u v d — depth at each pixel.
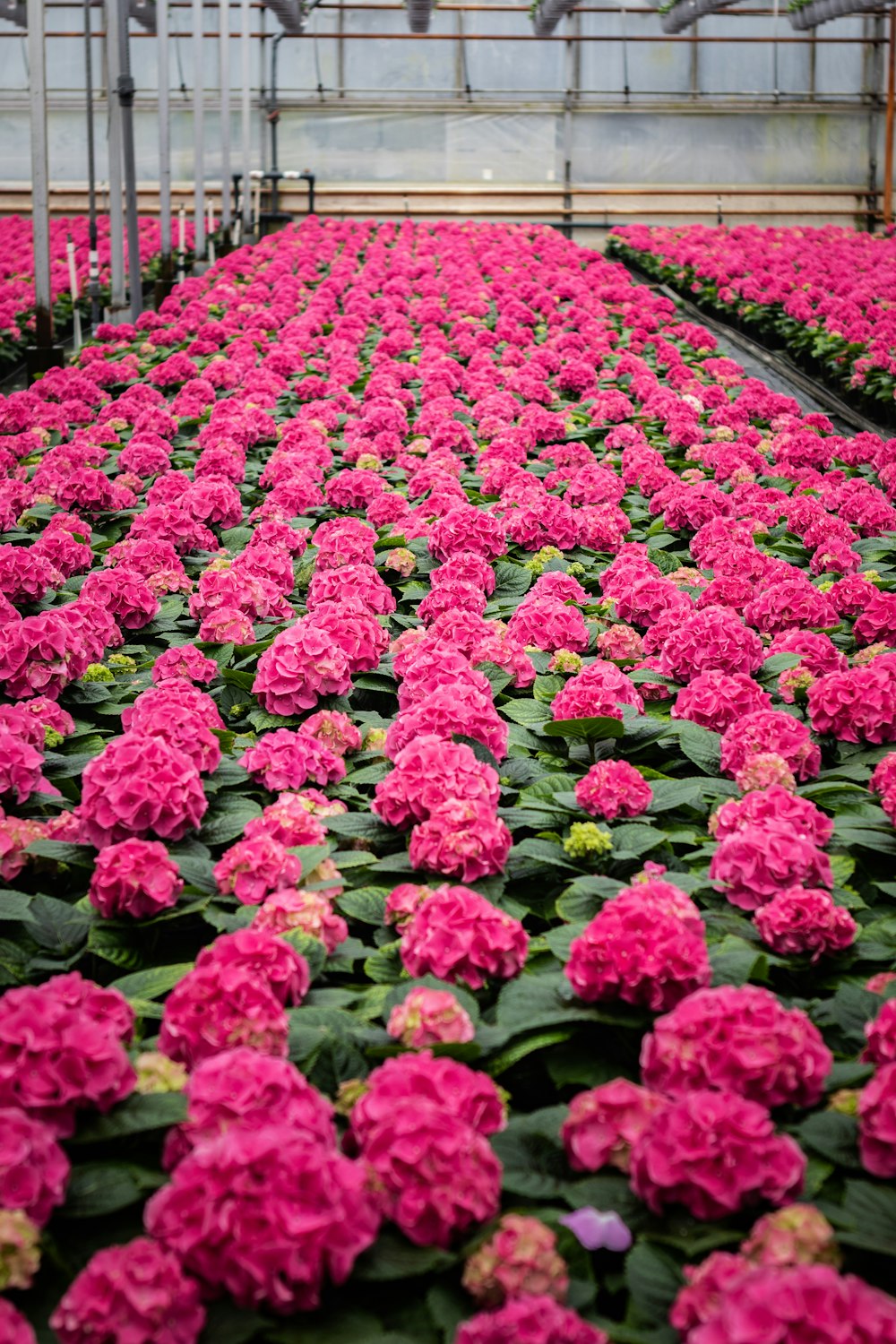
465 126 30.17
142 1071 2.42
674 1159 2.15
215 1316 1.98
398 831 3.53
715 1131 2.15
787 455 9.74
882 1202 2.21
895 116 30.08
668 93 30.36
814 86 30.50
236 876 3.21
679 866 3.60
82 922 3.19
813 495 8.51
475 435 10.41
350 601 5.03
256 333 14.17
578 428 10.84
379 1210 2.12
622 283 18.88
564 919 3.15
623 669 5.18
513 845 3.61
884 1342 1.77
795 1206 2.06
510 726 4.55
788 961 3.04
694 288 19.84
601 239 30.36
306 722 4.18
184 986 2.52
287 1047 2.55
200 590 5.43
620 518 7.32
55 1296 2.10
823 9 26.03
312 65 29.88
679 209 30.50
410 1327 2.12
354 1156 2.30
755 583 6.43
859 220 30.78
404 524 7.07
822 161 30.77
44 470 8.56
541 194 30.14
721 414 10.86
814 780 4.19
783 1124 2.46
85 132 29.80
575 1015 2.65
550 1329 1.91
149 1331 1.89
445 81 30.11
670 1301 2.07
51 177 29.94
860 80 30.48
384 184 30.23
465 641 4.95
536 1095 2.84
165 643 5.81
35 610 5.92
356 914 3.25
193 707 4.12
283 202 30.00
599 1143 2.30
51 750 4.49
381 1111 2.17
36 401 10.75
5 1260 1.99
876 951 3.11
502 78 30.16
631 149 30.50
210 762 3.87
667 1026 2.39
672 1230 2.18
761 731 4.04
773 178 30.78
